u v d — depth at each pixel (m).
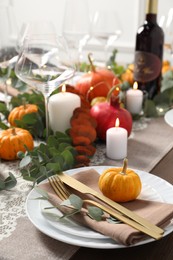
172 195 0.87
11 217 0.85
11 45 1.42
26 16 2.91
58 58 1.06
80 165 1.02
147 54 1.35
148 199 0.87
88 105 1.26
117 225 0.76
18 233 0.81
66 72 1.06
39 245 0.78
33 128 1.18
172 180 0.99
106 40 1.81
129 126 1.17
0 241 0.79
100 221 0.77
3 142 1.07
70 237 0.76
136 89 1.35
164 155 1.10
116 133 1.07
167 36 1.56
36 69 1.05
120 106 1.23
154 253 0.78
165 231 0.77
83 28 1.67
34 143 1.17
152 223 0.77
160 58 1.37
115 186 0.84
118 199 0.85
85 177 0.92
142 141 1.19
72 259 0.76
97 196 0.83
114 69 1.59
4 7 1.47
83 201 0.82
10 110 1.29
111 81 1.36
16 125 1.20
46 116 1.13
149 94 1.40
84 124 1.12
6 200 0.91
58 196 0.85
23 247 0.78
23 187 0.96
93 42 2.68
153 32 1.34
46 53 1.06
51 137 1.06
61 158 0.99
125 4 2.54
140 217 0.78
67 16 1.66
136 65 1.38
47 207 0.82
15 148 1.07
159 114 1.36
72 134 1.09
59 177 0.89
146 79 1.38
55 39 1.07
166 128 1.27
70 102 1.17
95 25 1.80
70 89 1.27
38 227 0.78
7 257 0.76
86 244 0.74
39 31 1.35
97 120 1.16
